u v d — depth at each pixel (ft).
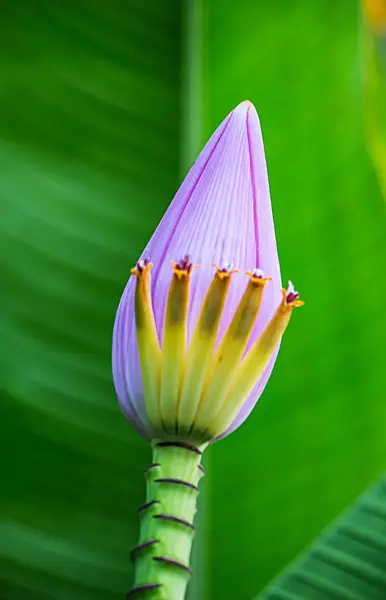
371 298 3.98
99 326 3.90
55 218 4.08
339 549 3.48
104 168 4.25
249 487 3.73
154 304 2.60
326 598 3.41
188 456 2.55
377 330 3.91
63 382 3.77
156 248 2.64
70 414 3.73
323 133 4.32
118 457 3.69
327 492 3.70
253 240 2.63
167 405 2.56
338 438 3.78
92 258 4.03
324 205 4.21
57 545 3.53
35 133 4.26
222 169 2.65
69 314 3.91
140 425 2.59
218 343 2.58
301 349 3.97
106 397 3.77
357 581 3.43
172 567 2.49
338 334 3.96
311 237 4.17
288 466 3.76
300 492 3.71
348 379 3.87
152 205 4.20
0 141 4.19
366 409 3.80
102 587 3.51
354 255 4.09
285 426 3.83
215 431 2.58
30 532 3.53
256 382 2.59
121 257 4.05
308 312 4.04
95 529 3.58
